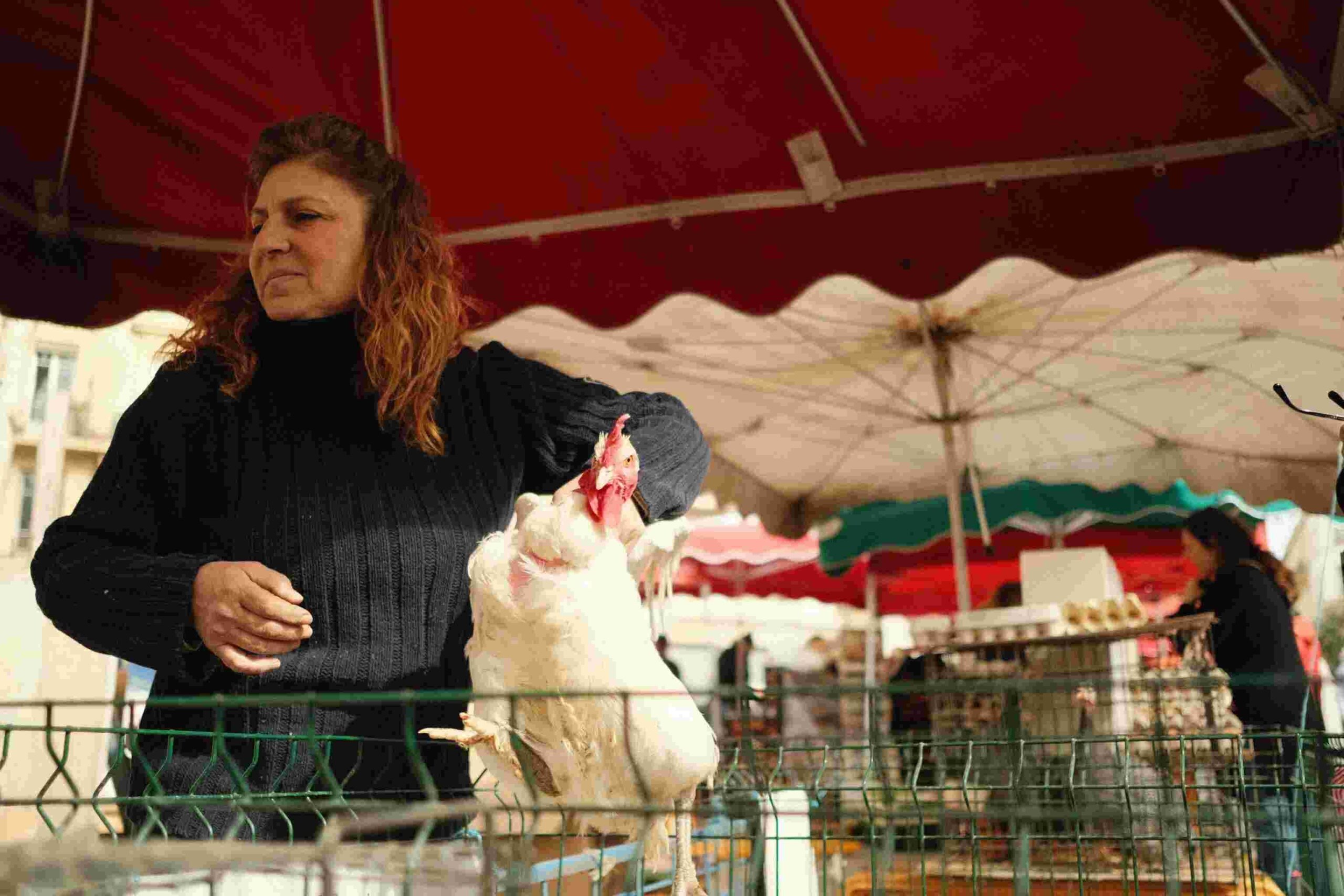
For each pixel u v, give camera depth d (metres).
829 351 5.48
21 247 3.15
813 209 3.29
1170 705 3.03
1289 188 2.71
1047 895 2.38
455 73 3.11
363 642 1.73
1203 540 4.20
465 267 3.61
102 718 4.36
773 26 2.81
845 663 10.84
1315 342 4.75
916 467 6.83
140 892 1.08
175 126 3.19
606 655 1.56
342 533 1.76
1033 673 3.44
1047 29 2.67
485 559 1.65
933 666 3.60
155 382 1.89
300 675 1.69
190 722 1.69
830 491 7.19
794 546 8.59
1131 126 2.87
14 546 4.86
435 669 1.78
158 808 1.51
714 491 6.52
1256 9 2.49
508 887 0.95
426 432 1.87
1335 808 1.56
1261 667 3.75
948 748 3.09
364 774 1.67
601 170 3.38
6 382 4.95
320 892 1.22
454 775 1.79
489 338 5.22
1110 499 6.71
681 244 3.44
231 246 3.37
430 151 3.39
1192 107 2.77
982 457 6.59
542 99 3.17
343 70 3.07
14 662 4.22
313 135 1.94
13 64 3.00
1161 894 2.24
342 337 1.92
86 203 3.26
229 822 1.55
